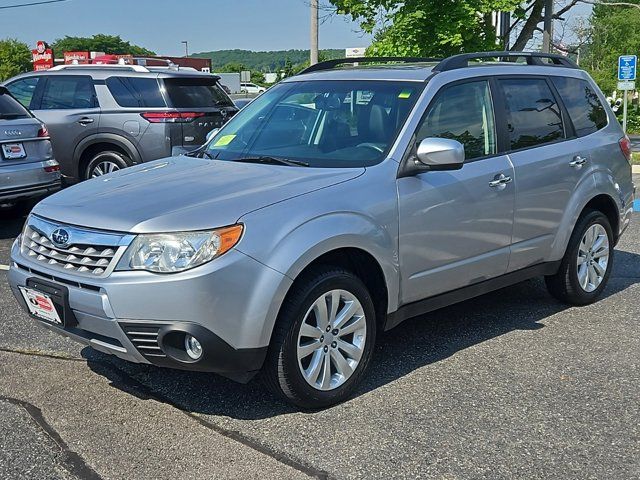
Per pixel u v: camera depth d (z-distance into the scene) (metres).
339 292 3.88
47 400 4.03
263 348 3.58
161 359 3.51
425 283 4.37
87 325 3.63
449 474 3.26
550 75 5.54
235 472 3.28
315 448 3.49
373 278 4.17
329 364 3.88
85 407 3.94
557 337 5.02
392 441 3.55
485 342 4.92
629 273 6.74
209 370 3.55
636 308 5.67
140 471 3.29
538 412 3.86
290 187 3.86
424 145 4.09
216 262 3.42
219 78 10.22
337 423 3.75
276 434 3.63
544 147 5.21
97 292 3.50
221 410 3.91
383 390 4.15
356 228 3.87
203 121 9.62
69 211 3.82
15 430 3.67
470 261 4.63
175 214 3.55
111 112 9.41
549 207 5.19
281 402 4.01
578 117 5.66
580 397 4.04
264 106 5.16
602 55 50.19
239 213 3.57
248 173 4.16
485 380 4.29
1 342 4.93
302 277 3.74
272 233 3.58
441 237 4.38
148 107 9.34
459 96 4.71
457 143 4.11
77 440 3.58
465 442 3.54
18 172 7.71
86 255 3.60
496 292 6.13
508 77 5.13
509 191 4.81
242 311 3.48
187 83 9.69
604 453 3.44
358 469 3.30
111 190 4.06
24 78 9.98
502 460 3.38
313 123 4.71
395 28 12.64
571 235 5.46
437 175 4.37
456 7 12.30
